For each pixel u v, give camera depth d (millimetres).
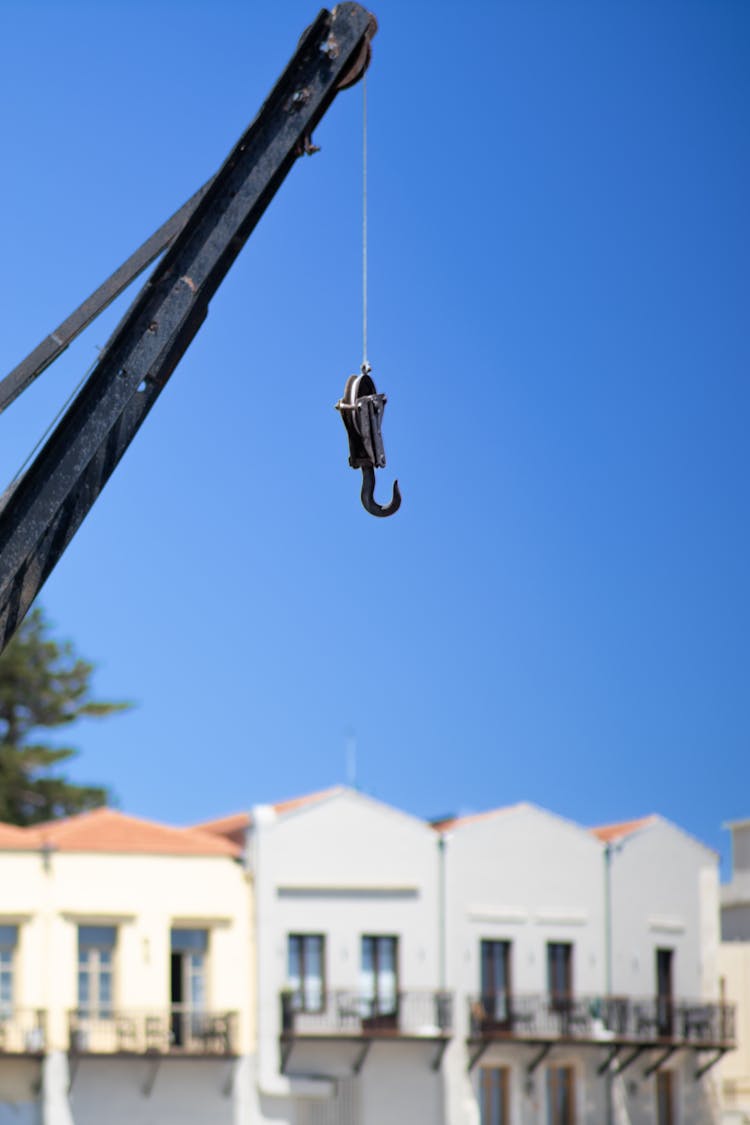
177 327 13977
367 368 14898
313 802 67812
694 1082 73438
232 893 65625
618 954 72500
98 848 63938
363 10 14648
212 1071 64062
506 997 69375
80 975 63094
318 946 66750
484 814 71438
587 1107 70438
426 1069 67375
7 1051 60969
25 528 13359
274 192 14609
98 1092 62312
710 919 75562
